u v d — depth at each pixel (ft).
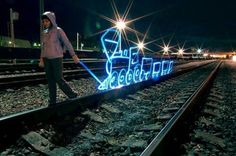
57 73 22.02
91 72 54.49
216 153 15.35
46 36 21.56
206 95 35.19
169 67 64.23
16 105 24.27
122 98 30.09
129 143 15.83
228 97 36.01
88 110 22.82
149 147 12.62
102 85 34.32
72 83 39.34
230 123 22.16
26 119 17.34
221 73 82.43
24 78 37.55
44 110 18.78
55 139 16.57
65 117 20.45
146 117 22.50
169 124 16.60
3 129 15.72
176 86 44.68
